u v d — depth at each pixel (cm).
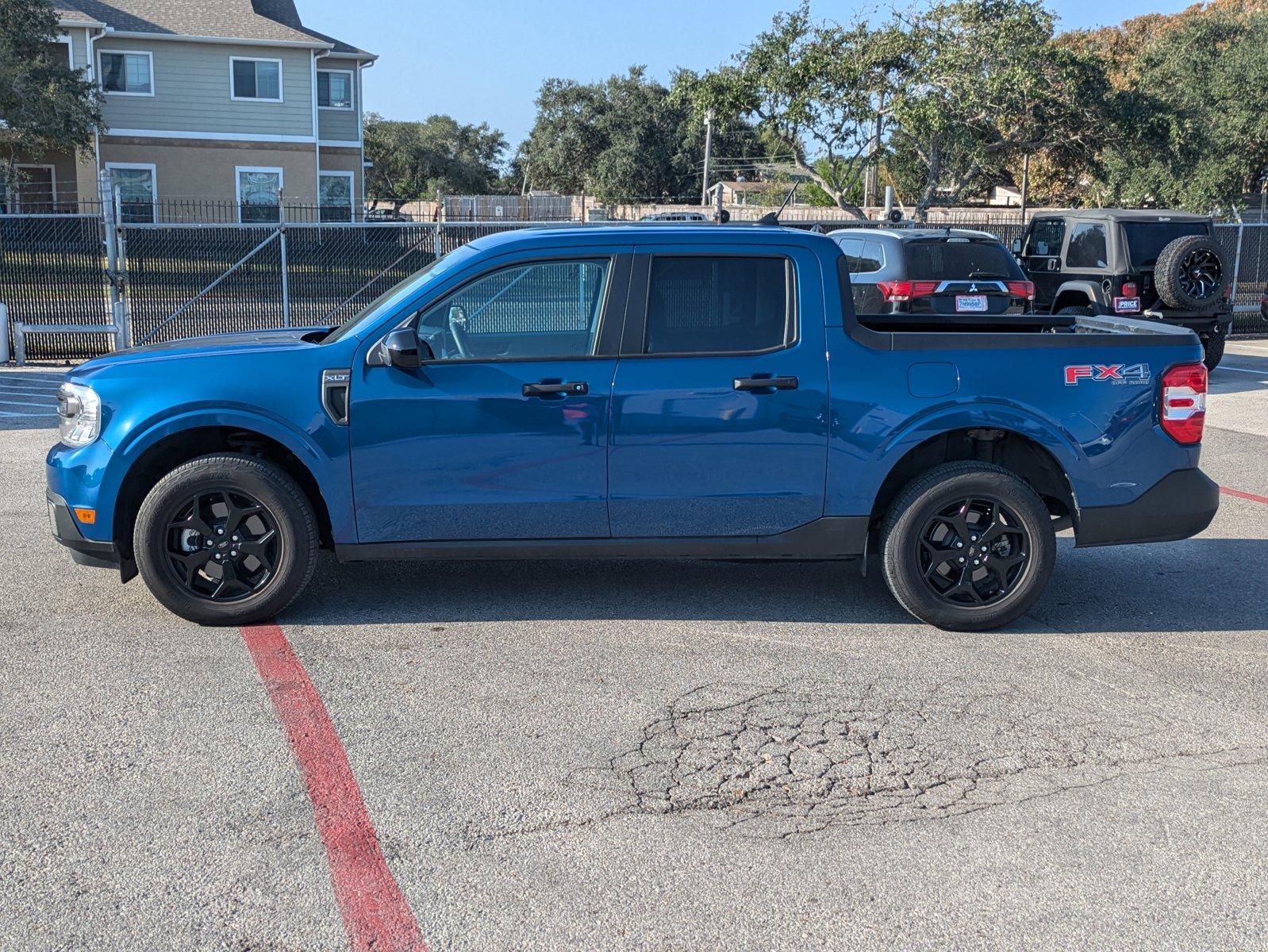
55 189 3425
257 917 320
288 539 538
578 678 493
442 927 317
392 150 6341
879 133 2638
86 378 539
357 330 538
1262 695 487
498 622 562
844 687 489
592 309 537
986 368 546
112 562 547
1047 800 392
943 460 579
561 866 347
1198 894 337
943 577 559
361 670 498
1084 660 526
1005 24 2456
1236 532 767
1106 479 559
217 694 470
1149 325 579
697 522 547
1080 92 2642
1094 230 1485
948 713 463
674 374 534
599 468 538
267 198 3625
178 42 3447
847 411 540
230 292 1755
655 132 5791
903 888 338
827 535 552
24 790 389
